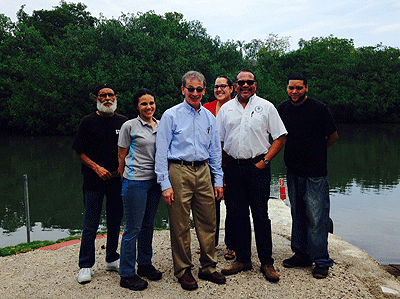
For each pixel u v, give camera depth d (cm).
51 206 1228
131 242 322
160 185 318
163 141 314
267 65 5684
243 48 5741
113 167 346
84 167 347
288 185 375
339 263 390
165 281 338
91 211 343
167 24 5050
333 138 357
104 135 340
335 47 6206
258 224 345
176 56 3553
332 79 5362
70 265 384
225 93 407
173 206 319
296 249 372
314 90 5184
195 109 325
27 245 503
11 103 3653
